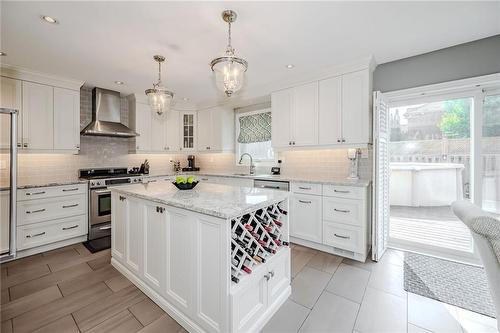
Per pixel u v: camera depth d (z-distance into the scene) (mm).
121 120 4168
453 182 2584
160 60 2602
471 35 2145
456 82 2318
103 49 2355
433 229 2746
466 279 2143
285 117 3328
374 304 1808
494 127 2330
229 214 1307
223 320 1361
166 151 4484
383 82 2750
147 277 1908
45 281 2141
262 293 1596
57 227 2924
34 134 2949
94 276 2223
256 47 2348
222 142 4406
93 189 3225
